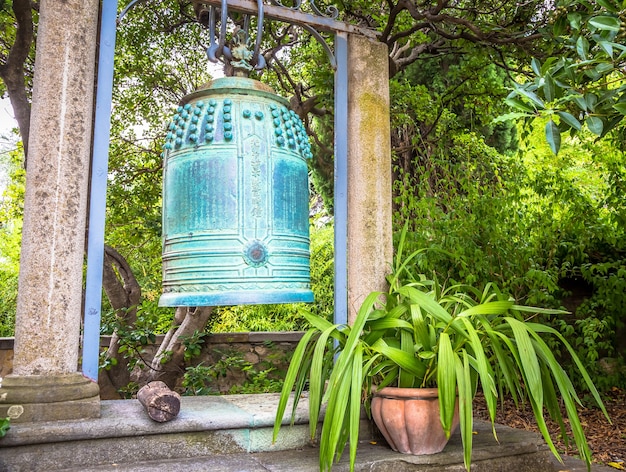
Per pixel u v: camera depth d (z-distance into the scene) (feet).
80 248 7.29
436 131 19.44
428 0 16.26
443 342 6.54
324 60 17.61
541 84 7.23
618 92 7.45
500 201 16.76
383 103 9.75
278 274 7.46
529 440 8.11
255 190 7.48
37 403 6.66
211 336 17.72
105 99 7.78
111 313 15.15
